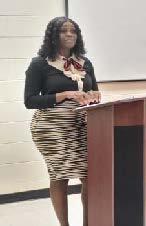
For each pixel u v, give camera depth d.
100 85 3.98
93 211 2.46
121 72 4.04
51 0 3.84
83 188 2.70
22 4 3.76
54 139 2.63
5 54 3.75
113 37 3.97
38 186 3.97
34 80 2.67
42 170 3.97
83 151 2.67
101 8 3.90
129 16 4.00
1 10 3.70
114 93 4.04
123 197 2.27
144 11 4.05
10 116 3.82
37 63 2.69
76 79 2.69
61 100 2.60
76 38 2.75
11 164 3.87
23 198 3.93
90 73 2.86
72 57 2.77
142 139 2.26
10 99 3.81
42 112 2.67
